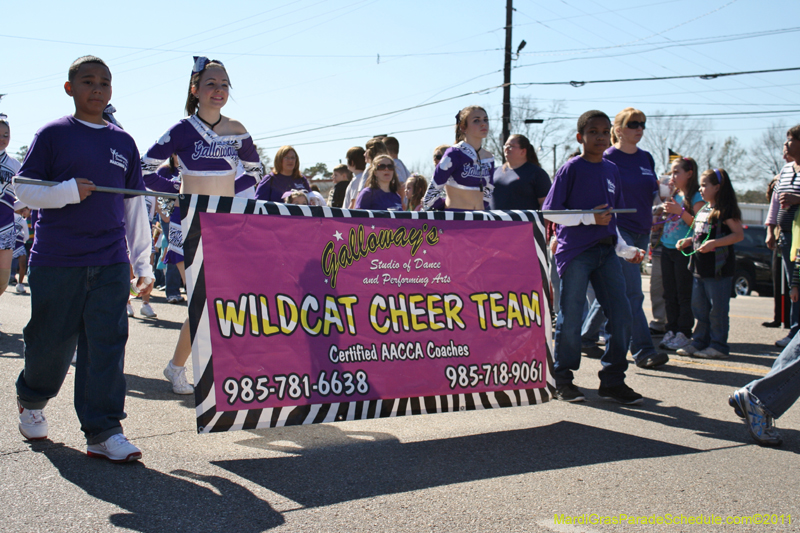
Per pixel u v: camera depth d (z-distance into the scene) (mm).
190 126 4250
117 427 3297
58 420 3928
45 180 3250
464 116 5449
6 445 3484
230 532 2566
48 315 3260
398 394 3771
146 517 2676
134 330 7496
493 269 4121
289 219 3627
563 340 4750
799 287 6332
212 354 3375
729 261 6445
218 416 3355
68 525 2588
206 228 3438
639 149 6074
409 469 3309
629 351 7039
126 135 3486
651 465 3447
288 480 3121
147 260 3688
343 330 3678
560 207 4723
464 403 3953
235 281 3463
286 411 3494
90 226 3264
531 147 6719
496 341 4078
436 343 3910
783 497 3057
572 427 4109
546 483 3156
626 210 4535
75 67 3318
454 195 5477
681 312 6980
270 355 3488
